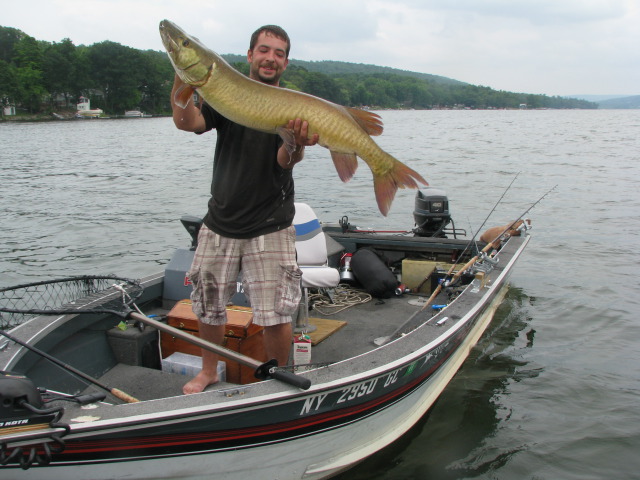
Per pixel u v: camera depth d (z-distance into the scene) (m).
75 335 3.87
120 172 21.06
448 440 4.22
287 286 3.27
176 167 22.77
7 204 14.00
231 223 3.18
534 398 4.82
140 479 2.97
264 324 3.25
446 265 6.02
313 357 4.43
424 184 2.80
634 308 6.84
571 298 7.18
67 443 2.76
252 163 3.06
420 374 3.98
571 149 30.69
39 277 8.02
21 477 2.84
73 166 23.28
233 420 2.99
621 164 22.56
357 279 5.99
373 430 3.79
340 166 2.74
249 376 3.86
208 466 3.07
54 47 88.00
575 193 15.34
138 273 8.23
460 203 13.96
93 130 55.66
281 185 3.21
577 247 9.63
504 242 6.84
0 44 102.12
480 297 4.83
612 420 4.47
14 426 2.62
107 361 4.02
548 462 3.97
